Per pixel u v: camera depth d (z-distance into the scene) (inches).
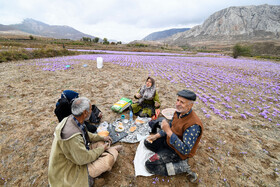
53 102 202.4
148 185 92.1
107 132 129.0
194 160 114.5
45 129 142.4
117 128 140.0
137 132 139.7
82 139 75.6
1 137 127.1
